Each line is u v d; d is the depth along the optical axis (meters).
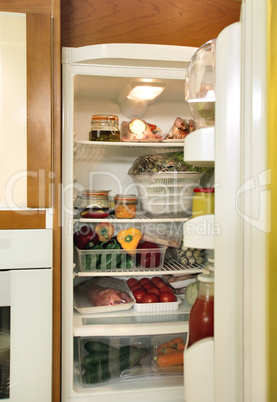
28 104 1.26
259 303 0.81
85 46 1.36
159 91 1.52
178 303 1.51
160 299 1.51
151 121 1.56
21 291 1.26
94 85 1.47
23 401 1.28
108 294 1.50
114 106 1.51
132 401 1.42
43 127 1.27
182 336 1.52
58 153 1.30
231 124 0.83
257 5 0.79
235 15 1.57
